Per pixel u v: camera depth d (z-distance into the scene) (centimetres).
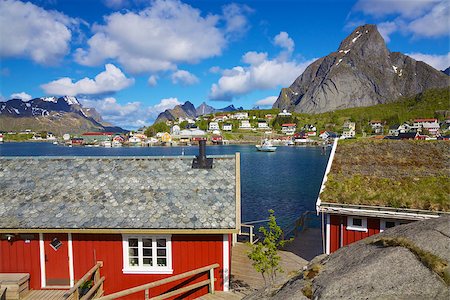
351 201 1338
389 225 1302
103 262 1137
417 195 1280
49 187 1221
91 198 1173
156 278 1136
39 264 1141
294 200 3684
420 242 443
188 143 19512
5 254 1141
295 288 470
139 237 1127
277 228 1062
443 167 1420
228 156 1327
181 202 1150
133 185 1223
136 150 15775
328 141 18875
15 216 1109
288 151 13862
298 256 1495
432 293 370
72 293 991
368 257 461
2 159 1348
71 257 1138
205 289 1137
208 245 1130
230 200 1159
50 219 1097
